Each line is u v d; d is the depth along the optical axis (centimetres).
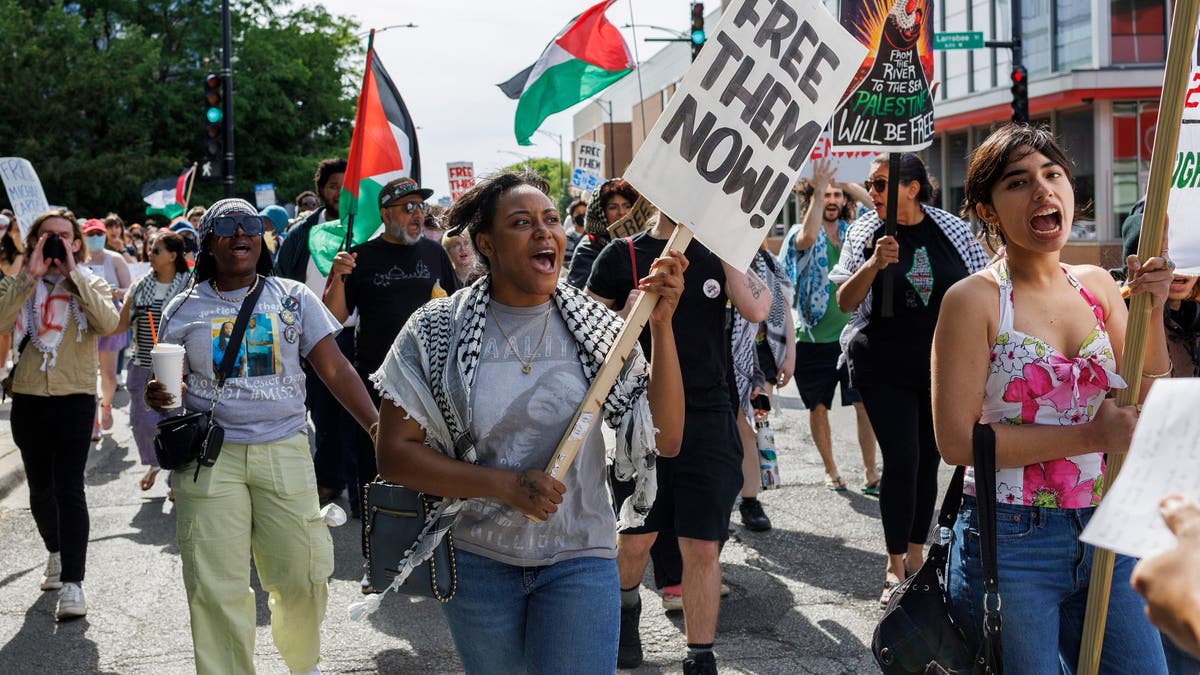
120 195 4281
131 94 4366
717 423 459
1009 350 300
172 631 552
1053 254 307
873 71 566
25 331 577
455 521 310
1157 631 296
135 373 822
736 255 321
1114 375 301
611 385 301
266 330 437
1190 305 406
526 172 315
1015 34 2105
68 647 532
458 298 315
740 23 320
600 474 312
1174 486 134
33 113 4216
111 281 1154
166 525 758
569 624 302
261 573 444
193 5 4838
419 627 551
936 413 304
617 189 659
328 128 5069
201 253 446
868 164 870
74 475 580
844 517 726
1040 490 295
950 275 551
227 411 430
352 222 663
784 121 323
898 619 307
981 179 309
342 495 837
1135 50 2612
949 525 311
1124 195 2652
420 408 303
